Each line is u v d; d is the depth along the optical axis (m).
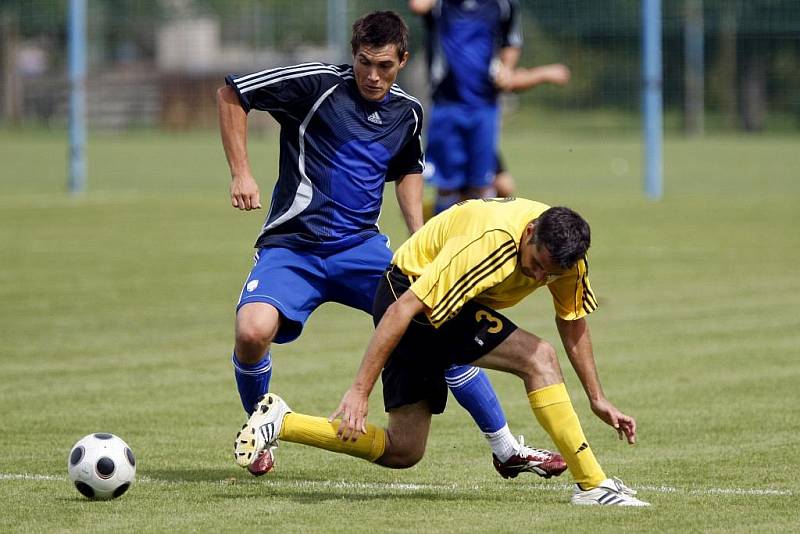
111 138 145.12
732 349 35.97
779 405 28.58
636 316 41.91
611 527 18.38
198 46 146.38
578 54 129.25
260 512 19.44
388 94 23.44
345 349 36.91
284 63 122.56
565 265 18.42
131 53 145.12
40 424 26.86
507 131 141.38
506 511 19.47
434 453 24.47
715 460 23.41
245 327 21.59
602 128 137.88
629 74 129.75
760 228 67.38
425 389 20.78
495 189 48.44
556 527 18.38
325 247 22.86
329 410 28.58
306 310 22.69
